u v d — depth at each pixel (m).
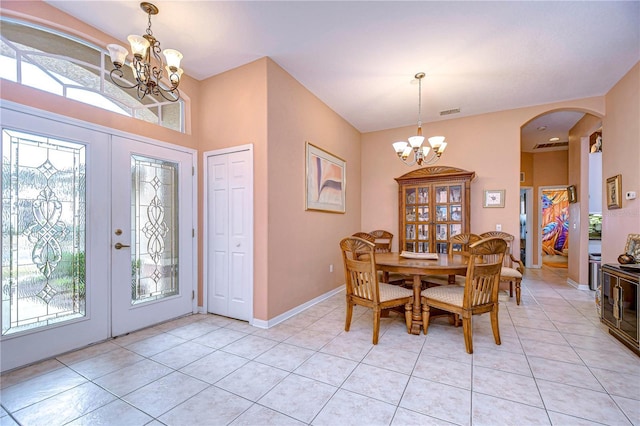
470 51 2.76
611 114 3.49
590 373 1.97
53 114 2.20
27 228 2.09
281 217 3.06
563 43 2.62
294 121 3.29
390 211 5.05
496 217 4.26
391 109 4.17
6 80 1.99
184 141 3.16
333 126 4.20
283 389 1.80
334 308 3.48
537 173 6.66
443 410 1.60
